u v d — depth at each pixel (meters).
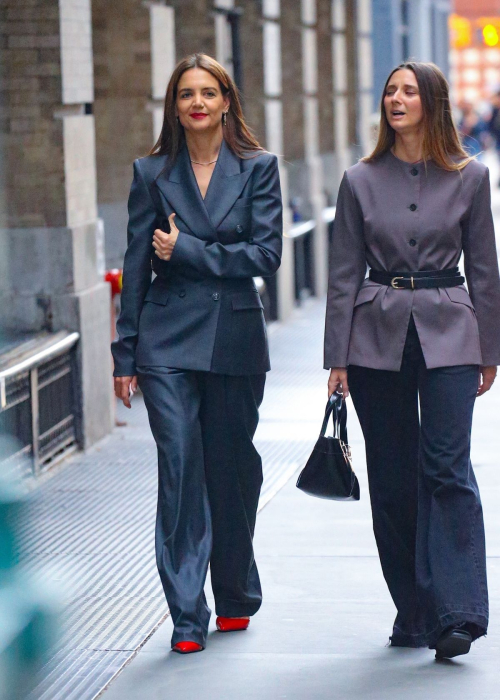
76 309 11.45
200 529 6.52
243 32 19.39
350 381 6.42
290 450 11.64
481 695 5.91
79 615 7.16
